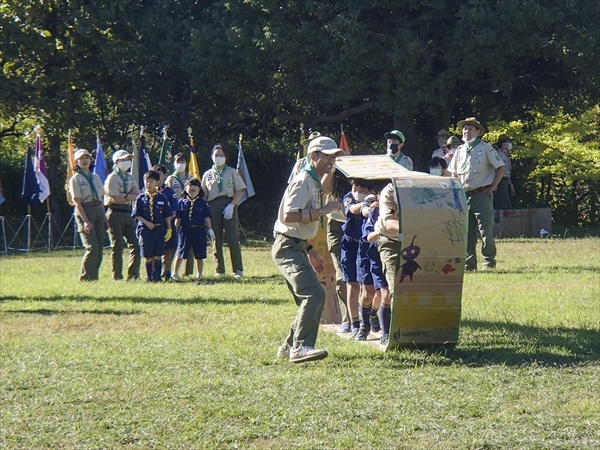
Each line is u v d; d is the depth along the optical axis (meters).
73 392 8.48
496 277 16.80
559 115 34.72
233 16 30.31
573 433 7.15
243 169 27.28
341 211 11.56
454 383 8.66
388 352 10.03
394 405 7.92
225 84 30.88
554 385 8.54
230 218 18.72
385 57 28.94
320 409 7.85
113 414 7.79
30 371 9.35
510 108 34.59
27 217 28.45
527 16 28.08
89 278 18.39
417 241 9.79
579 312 12.47
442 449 6.82
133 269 18.72
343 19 28.45
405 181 9.90
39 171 28.00
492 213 18.17
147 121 33.41
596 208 34.75
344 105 30.08
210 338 10.98
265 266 20.91
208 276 18.91
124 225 18.58
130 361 9.76
